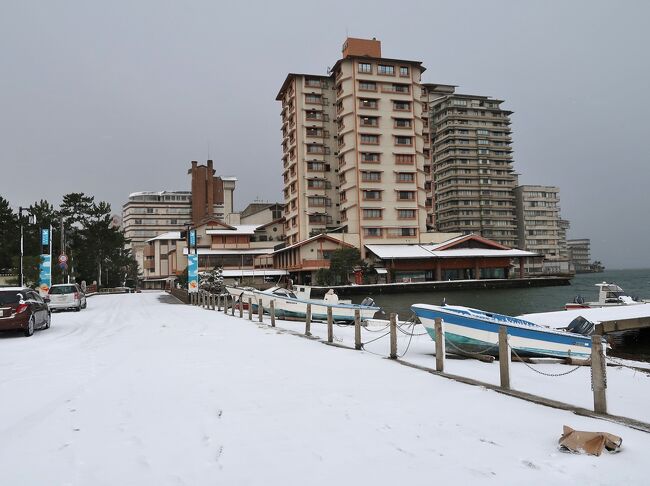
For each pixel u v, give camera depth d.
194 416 5.91
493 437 5.11
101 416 5.96
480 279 70.44
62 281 46.69
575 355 11.90
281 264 78.69
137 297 52.56
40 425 5.61
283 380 8.02
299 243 68.56
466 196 108.50
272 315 17.95
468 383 7.79
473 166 108.94
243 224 93.94
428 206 80.19
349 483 3.96
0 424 5.66
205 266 77.25
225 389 7.36
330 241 69.88
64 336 15.32
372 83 74.25
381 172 73.25
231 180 122.88
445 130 110.56
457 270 72.75
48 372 8.94
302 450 4.72
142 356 10.76
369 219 72.50
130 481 4.03
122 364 9.72
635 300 33.59
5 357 10.91
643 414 6.58
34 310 15.85
